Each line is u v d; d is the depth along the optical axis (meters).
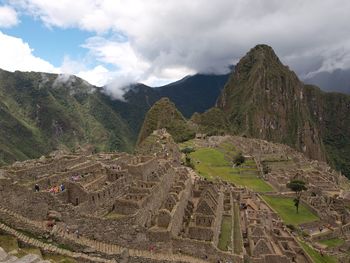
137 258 41.31
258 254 55.00
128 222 43.41
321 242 88.81
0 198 37.69
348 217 105.38
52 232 38.53
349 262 79.25
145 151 135.75
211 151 178.50
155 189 54.22
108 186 49.12
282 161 177.62
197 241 45.41
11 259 23.89
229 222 63.22
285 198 116.00
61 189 44.56
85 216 42.12
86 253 38.78
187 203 63.22
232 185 107.75
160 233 44.06
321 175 158.75
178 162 114.81
